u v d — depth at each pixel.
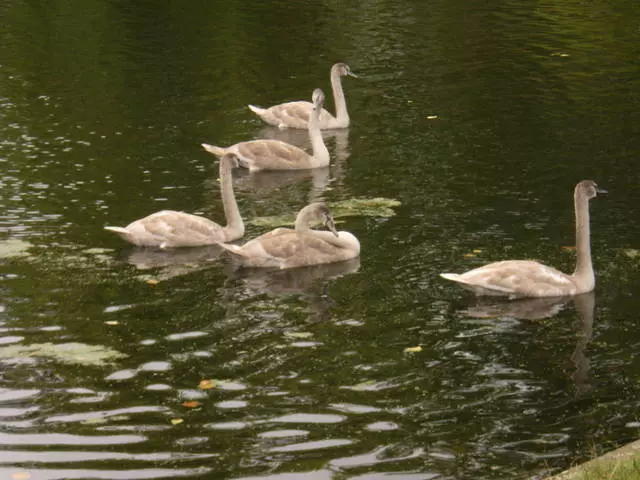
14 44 33.03
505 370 12.60
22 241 17.12
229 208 17.83
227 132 24.73
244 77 29.47
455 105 26.42
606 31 34.06
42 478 10.05
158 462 10.38
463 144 23.19
